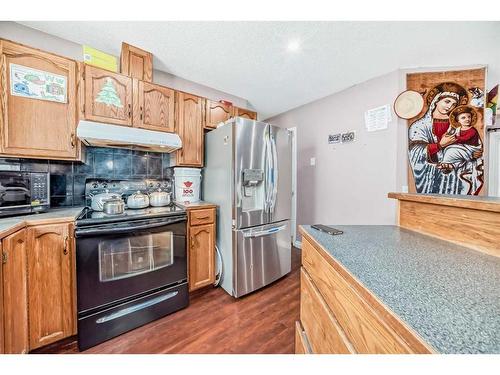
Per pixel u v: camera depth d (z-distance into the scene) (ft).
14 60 4.30
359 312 1.91
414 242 2.92
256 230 6.73
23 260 3.85
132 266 5.05
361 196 8.13
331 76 7.58
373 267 2.08
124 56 5.77
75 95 5.01
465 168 7.12
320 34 5.38
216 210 6.98
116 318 4.74
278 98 9.59
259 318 5.43
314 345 3.04
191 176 7.23
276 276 7.34
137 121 5.90
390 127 7.30
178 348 4.42
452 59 6.60
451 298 1.56
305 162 10.36
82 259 4.39
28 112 4.46
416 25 5.07
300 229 3.77
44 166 5.52
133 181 6.84
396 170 7.18
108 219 4.70
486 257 2.40
